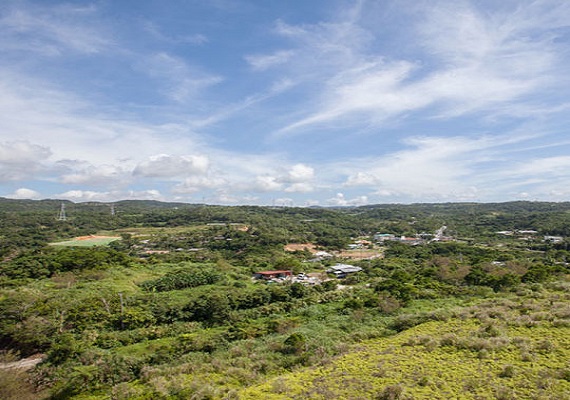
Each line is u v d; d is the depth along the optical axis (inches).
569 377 606.9
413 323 1087.6
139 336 1393.9
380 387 644.1
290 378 751.1
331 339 1091.9
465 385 619.5
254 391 690.8
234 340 1272.1
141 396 783.7
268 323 1443.2
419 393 604.4
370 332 1091.3
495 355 733.3
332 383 687.7
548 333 821.2
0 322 1360.7
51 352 1143.6
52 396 946.7
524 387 593.9
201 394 726.5
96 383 971.3
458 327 962.7
